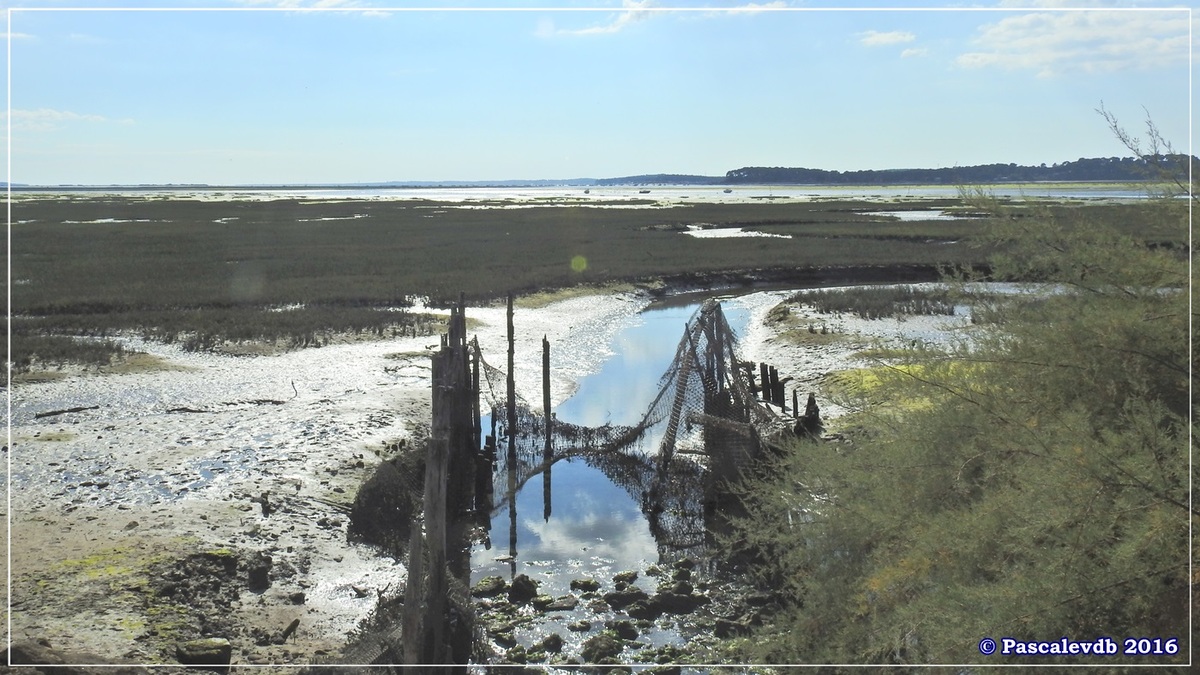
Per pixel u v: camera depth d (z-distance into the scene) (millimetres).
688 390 17609
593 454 17766
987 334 8570
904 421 8812
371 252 57562
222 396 21203
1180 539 6082
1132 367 7461
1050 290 8539
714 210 110750
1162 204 7562
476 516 14945
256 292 38312
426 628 9148
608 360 27500
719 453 14820
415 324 31156
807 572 9961
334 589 11383
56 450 16578
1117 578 6066
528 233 74875
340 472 15680
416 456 16312
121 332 29234
